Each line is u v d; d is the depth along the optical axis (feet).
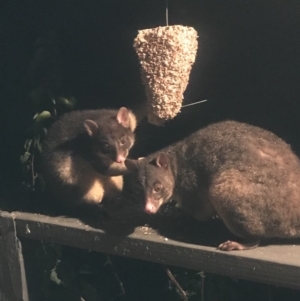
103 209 6.72
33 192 7.20
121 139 6.74
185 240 6.01
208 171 6.02
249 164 5.83
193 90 7.14
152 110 6.11
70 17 7.37
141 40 6.03
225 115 7.11
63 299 6.97
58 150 6.77
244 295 7.06
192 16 7.00
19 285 6.67
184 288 7.06
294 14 6.63
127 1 7.16
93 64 7.45
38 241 6.82
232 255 5.74
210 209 6.21
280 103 6.88
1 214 6.66
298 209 5.80
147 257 6.06
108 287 7.35
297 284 5.55
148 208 6.12
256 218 5.75
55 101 7.25
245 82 6.99
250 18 6.82
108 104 7.52
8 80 7.52
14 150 7.63
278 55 6.81
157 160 6.23
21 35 7.48
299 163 6.04
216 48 7.00
